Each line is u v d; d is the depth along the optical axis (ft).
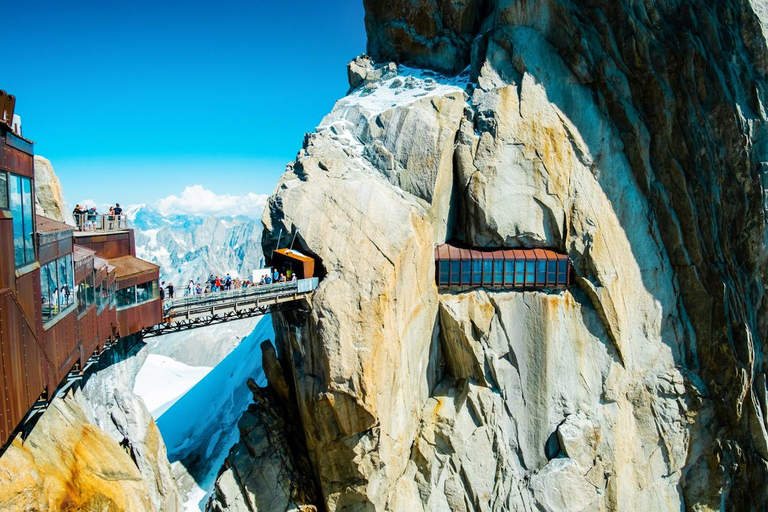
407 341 134.41
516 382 147.43
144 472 96.94
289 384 142.41
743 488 146.51
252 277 133.28
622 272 148.46
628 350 148.66
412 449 143.13
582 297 148.46
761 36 140.67
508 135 149.69
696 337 151.43
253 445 135.95
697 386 148.97
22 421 60.70
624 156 152.56
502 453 143.33
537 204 150.20
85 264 79.36
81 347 76.84
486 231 150.61
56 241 67.26
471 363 147.74
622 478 144.66
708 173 145.89
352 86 189.37
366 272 123.95
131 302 100.17
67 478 65.41
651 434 148.56
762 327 151.43
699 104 143.95
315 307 121.60
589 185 150.00
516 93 152.15
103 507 69.92
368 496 128.36
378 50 196.13
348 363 119.14
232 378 217.97
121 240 111.55
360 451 125.49
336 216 130.11
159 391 261.85
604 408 146.82
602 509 142.51
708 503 148.25
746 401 146.20
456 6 174.70
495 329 146.92
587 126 152.66
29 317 57.41
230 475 133.28
